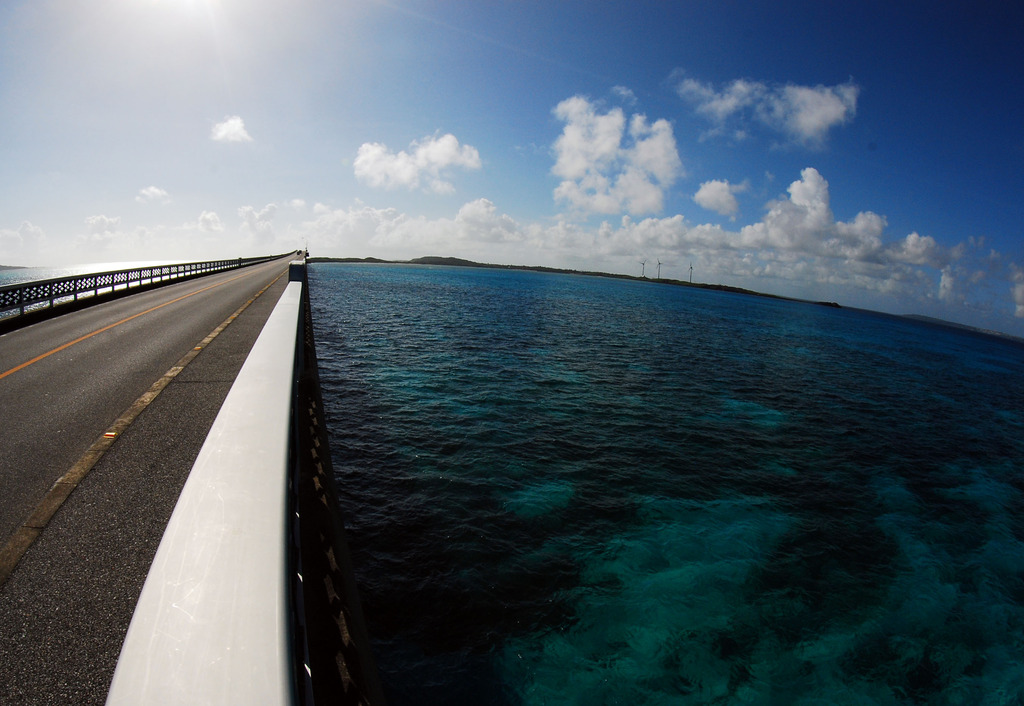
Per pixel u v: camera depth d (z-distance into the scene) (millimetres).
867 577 9781
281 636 1238
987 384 39438
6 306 13742
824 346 51625
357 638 4297
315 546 4707
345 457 12898
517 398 19750
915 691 7285
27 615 2617
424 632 7285
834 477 14625
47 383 7691
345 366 23281
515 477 12453
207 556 1493
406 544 9266
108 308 18266
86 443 5320
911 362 47188
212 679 1087
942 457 17812
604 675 6902
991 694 7336
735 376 28297
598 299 94375
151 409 6117
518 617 7734
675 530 10656
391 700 6215
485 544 9477
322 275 121625
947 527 12281
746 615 8336
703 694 6801
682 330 51000
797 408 22328
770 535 10867
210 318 15047
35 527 3459
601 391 21969
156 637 1190
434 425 15859
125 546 3299
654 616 8047
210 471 1996
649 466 13992
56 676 2262
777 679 7180
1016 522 12953
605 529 10445
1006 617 9000
